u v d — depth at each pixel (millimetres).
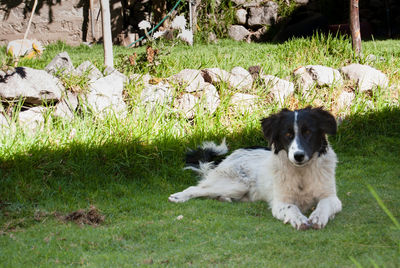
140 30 14070
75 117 5609
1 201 4234
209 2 13711
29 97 5402
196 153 5398
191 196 4664
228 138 6016
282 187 4121
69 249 3275
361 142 6227
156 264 2934
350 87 7043
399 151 6031
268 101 6668
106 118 5648
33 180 4629
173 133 5855
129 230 3607
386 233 3336
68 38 14164
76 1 14031
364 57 7961
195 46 11555
